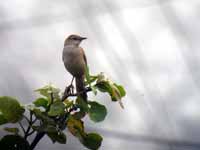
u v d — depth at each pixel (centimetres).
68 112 452
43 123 436
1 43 1444
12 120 437
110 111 1343
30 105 440
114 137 1330
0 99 436
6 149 443
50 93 451
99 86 477
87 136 457
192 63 1398
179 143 1352
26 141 443
